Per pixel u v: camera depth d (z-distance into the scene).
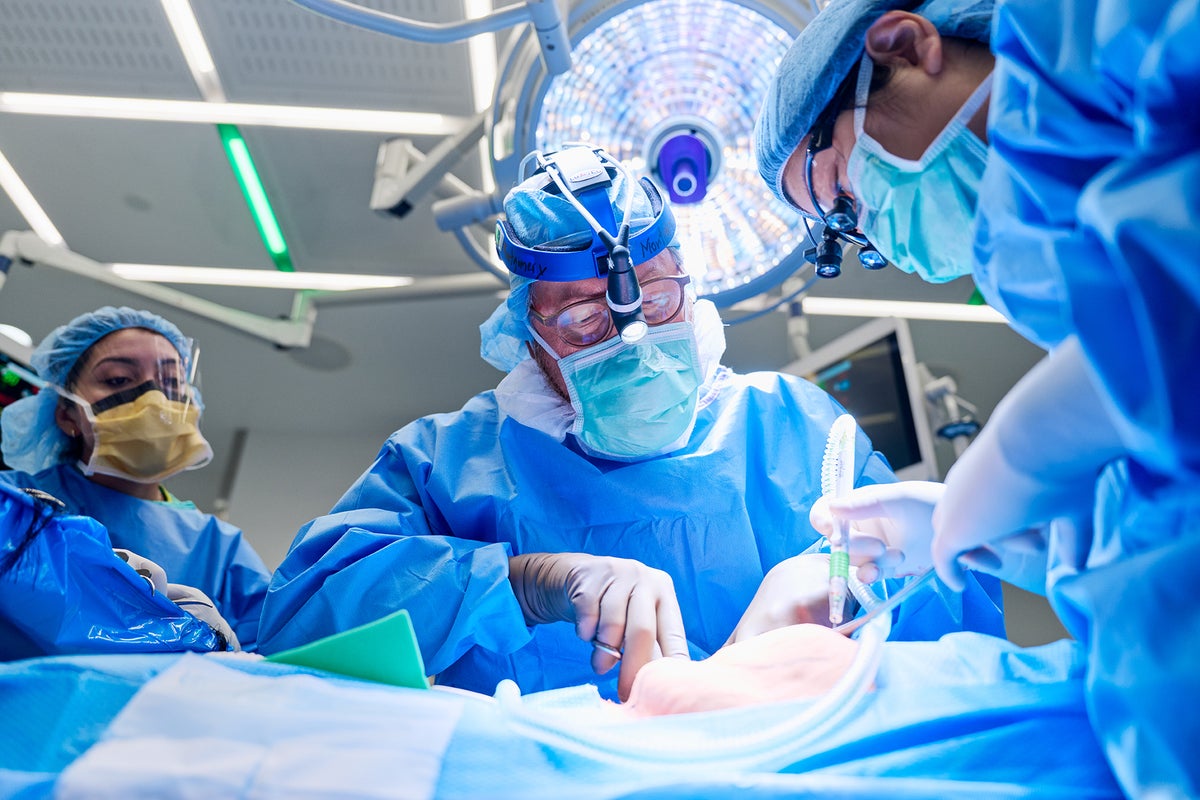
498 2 2.73
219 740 0.75
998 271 0.97
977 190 1.18
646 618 1.22
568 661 1.47
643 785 0.70
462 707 0.84
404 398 4.55
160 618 1.39
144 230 3.57
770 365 4.28
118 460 2.52
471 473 1.62
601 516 1.53
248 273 3.77
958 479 0.90
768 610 1.31
